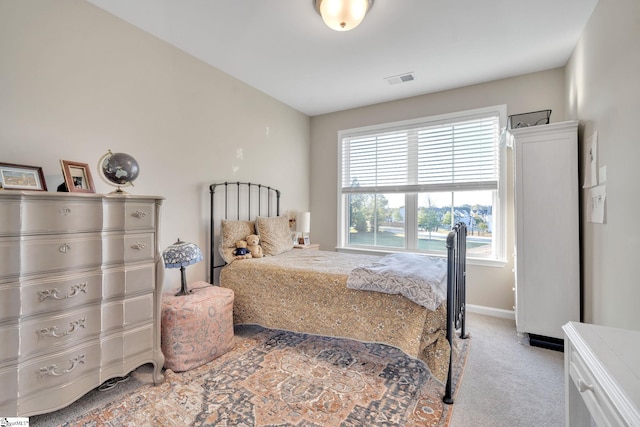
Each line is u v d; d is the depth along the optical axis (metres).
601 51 1.92
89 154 2.03
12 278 1.30
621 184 1.66
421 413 1.62
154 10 2.09
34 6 1.78
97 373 1.58
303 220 3.77
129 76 2.25
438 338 1.84
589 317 2.19
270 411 1.62
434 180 3.54
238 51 2.62
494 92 3.17
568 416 1.08
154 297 1.84
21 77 1.73
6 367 1.29
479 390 1.85
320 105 3.96
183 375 1.97
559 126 2.38
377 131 3.89
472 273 3.29
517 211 2.53
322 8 1.89
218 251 2.96
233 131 3.14
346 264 2.59
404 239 3.79
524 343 2.51
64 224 1.46
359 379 1.94
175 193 2.59
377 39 2.41
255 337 2.61
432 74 3.04
